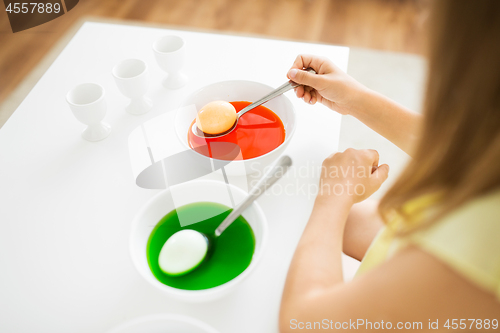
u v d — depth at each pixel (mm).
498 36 316
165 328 490
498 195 356
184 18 2379
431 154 403
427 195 438
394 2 2475
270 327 554
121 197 726
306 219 688
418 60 2143
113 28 1139
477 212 360
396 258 409
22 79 2039
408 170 446
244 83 851
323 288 522
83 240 663
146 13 2408
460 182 382
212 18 2379
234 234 617
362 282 427
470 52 338
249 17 2389
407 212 468
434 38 369
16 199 728
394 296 391
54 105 920
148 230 604
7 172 775
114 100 932
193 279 570
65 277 614
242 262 585
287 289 544
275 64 1004
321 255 571
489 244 350
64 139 843
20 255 644
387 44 2230
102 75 994
